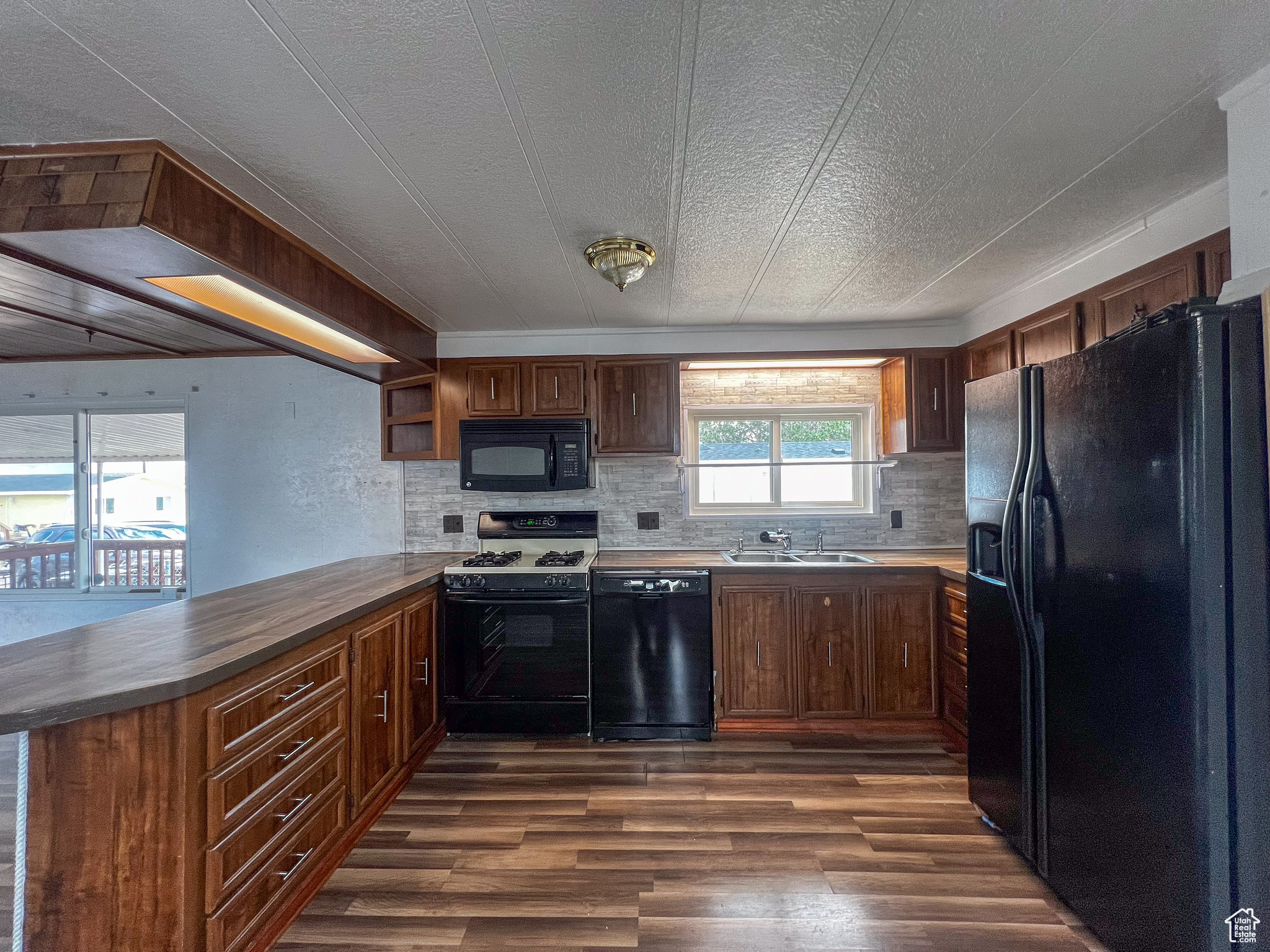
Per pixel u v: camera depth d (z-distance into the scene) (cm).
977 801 223
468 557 364
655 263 249
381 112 142
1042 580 182
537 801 244
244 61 123
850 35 121
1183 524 130
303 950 165
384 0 109
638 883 192
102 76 127
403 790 254
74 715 122
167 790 139
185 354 368
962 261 251
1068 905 177
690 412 386
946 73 133
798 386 383
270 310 222
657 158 167
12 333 308
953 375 346
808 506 384
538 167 170
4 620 373
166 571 384
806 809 236
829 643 311
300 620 192
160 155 152
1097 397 157
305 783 186
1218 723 126
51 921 139
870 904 181
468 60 125
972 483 225
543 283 269
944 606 306
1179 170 179
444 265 244
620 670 306
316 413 377
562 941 167
